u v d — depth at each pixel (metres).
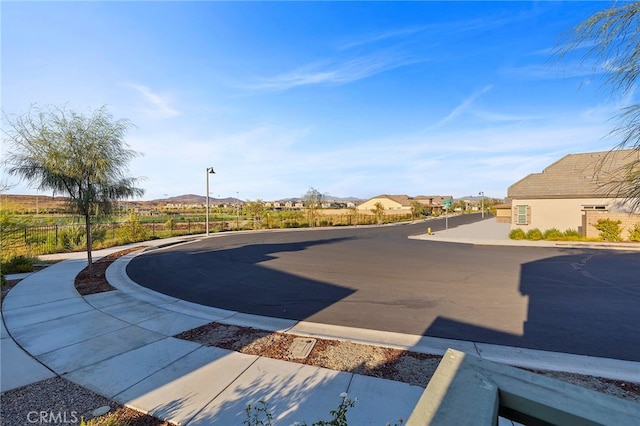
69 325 4.94
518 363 3.69
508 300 6.44
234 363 3.66
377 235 23.31
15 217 12.38
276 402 2.89
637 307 5.91
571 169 18.33
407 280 8.35
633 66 2.81
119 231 17.95
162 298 6.60
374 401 2.88
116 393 3.05
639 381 3.25
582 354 3.95
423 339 4.45
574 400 1.17
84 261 11.25
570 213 17.97
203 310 5.81
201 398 2.97
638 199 3.13
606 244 14.97
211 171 22.67
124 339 4.39
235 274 9.16
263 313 5.65
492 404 1.12
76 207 8.15
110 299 6.47
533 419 1.20
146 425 2.60
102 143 8.22
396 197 76.69
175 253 13.72
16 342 4.27
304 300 6.48
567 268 9.84
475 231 25.44
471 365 1.42
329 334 4.63
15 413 2.74
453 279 8.44
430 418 1.05
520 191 19.39
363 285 7.79
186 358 3.79
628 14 2.71
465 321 5.21
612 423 1.07
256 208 32.56
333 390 3.07
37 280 8.18
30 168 7.60
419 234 23.89
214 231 26.28
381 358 3.78
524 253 13.37
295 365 3.60
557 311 5.70
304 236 22.59
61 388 3.14
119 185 8.67
